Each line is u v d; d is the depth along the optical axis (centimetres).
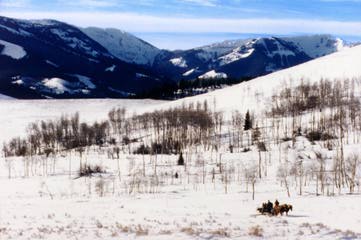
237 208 7269
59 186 12019
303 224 4144
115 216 5197
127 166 15062
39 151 19975
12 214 5484
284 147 16550
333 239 3244
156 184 11806
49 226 4053
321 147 15962
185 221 4541
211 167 14562
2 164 16775
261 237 3272
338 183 11169
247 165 14088
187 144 19612
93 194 10500
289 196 9444
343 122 18962
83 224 4172
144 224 4184
